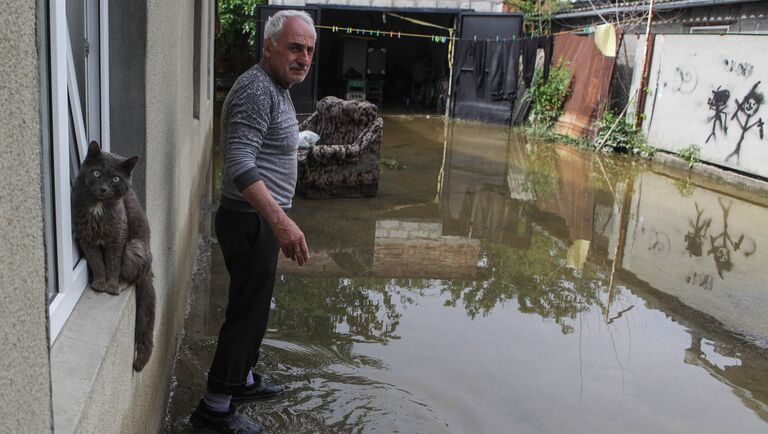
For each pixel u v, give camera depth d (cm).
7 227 104
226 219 289
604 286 549
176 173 361
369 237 640
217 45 1631
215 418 305
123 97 240
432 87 1923
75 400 150
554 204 825
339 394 350
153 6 254
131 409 220
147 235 225
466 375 382
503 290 527
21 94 110
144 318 228
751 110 973
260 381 341
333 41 1923
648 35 1198
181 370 365
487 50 1600
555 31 1800
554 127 1480
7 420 103
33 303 115
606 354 422
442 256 601
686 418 352
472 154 1171
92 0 224
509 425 333
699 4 1183
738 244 685
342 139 810
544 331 452
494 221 734
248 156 268
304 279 518
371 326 440
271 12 1516
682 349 436
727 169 1028
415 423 328
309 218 688
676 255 641
